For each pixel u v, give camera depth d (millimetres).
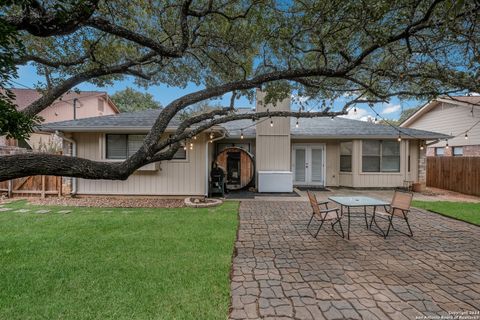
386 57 3566
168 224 5465
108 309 2467
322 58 3980
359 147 11367
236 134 11508
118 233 4820
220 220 5812
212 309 2486
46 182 8969
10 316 2365
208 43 4402
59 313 2410
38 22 2049
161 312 2430
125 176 2518
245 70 4379
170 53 3082
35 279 3031
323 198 9023
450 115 14180
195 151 8828
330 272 3324
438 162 11734
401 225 5562
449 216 6258
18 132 2010
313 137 11281
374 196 9539
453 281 3088
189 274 3174
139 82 5348
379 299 2695
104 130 8344
